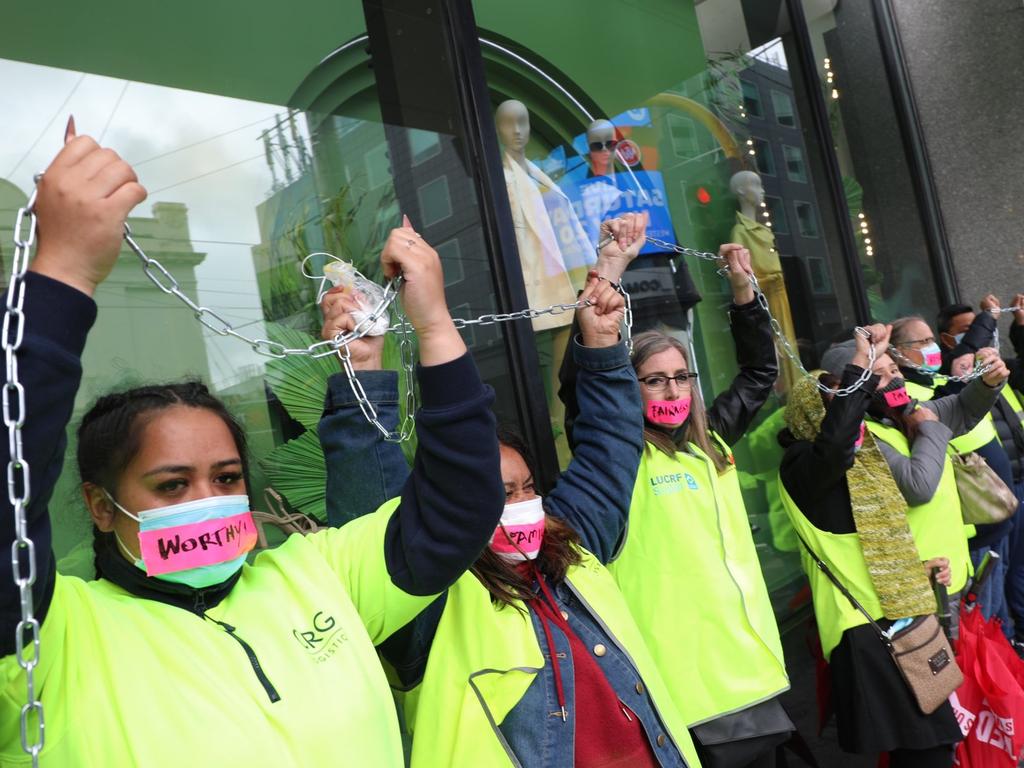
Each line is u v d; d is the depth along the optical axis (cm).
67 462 227
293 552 145
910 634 301
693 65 465
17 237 96
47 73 242
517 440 201
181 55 268
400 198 311
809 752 322
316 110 295
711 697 247
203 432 134
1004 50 650
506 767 169
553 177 375
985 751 311
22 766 109
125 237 110
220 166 271
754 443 457
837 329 534
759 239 488
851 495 312
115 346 241
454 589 186
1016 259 652
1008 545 497
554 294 361
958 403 409
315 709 125
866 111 622
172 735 116
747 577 265
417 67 316
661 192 428
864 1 636
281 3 291
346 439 185
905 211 639
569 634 187
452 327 143
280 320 277
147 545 127
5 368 95
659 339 278
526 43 374
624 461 224
